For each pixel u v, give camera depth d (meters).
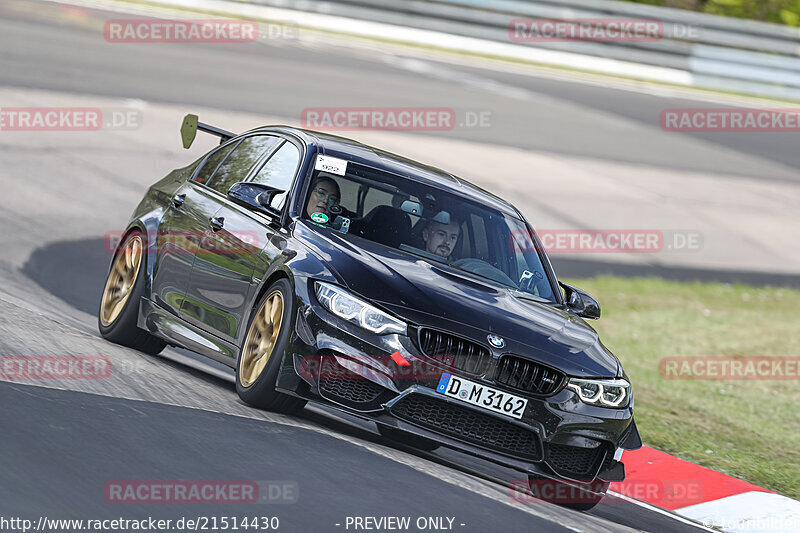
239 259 23.44
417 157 69.44
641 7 111.38
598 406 21.28
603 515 21.69
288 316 20.95
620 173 79.88
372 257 22.08
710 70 112.75
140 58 77.62
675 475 27.27
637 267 62.81
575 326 23.05
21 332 24.45
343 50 98.12
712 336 50.38
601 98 101.00
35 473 15.16
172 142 60.69
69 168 53.16
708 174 86.19
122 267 28.00
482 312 21.34
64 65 70.56
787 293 64.31
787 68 113.69
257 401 21.59
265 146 26.45
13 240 41.09
